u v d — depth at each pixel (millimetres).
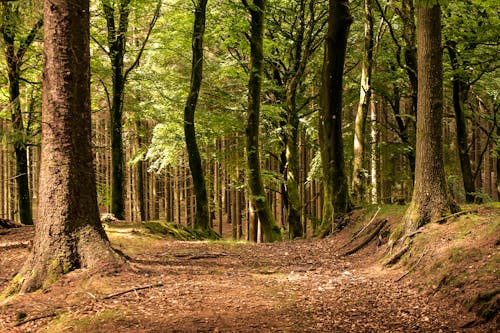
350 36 19500
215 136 19828
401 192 23781
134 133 22562
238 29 16500
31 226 13898
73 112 7617
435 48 8617
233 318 5777
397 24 17688
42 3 8250
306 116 20750
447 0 6324
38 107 16922
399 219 10578
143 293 6641
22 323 5773
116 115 16031
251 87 15562
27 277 7262
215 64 18797
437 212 8602
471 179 15750
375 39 17750
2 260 9867
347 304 6465
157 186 27141
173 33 18391
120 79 16062
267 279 8070
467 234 7520
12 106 8039
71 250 7496
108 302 6262
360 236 11352
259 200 15641
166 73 19203
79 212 7648
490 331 5348
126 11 15578
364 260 9711
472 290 6086
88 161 7809
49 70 7578
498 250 6633
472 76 15883
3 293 7242
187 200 26094
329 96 13250
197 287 7105
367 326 5645
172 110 18938
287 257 11000
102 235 7855
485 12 13820
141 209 24812
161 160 20547
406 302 6559
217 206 25625
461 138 15820
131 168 28438
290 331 5414
